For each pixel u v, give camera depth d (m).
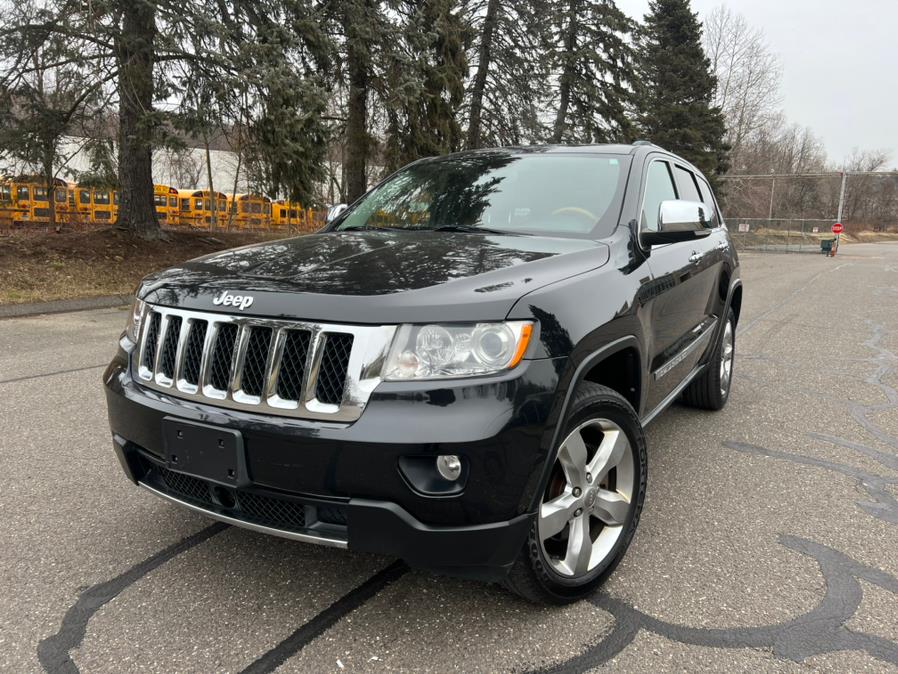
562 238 3.00
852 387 5.84
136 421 2.42
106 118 14.52
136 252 13.93
